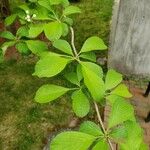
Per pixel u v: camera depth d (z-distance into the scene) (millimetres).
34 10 1294
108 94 1091
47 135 3141
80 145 803
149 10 3221
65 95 3578
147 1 3164
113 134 880
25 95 3600
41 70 964
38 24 1202
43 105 3475
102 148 816
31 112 3391
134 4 3217
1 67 3943
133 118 932
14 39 1276
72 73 1108
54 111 3408
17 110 3416
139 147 889
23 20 1308
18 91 3646
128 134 884
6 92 3639
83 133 829
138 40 3518
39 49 1175
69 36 4320
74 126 3232
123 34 3520
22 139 3105
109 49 4160
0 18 2967
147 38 3467
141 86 3791
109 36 4516
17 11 1353
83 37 4465
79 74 1073
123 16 3355
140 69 3816
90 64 1038
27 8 1318
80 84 1090
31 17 1279
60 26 1104
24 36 1271
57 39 1080
